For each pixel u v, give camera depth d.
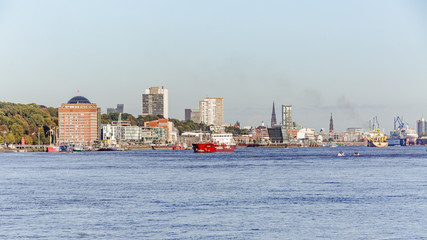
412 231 131.00
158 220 143.62
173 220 143.62
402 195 186.38
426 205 165.00
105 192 199.38
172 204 168.62
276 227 135.38
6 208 163.38
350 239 124.19
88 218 146.75
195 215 150.12
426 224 138.25
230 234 128.50
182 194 192.00
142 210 158.25
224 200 176.50
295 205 165.88
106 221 142.62
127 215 150.50
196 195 189.00
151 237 125.81
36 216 150.00
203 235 127.56
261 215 149.88
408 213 152.38
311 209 158.88
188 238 125.00
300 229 133.25
